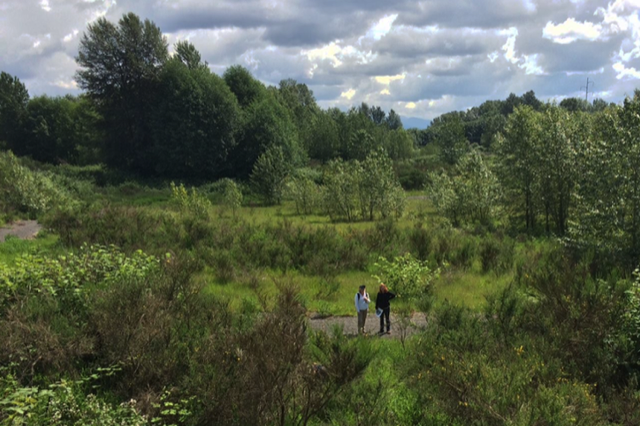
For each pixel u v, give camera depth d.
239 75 71.38
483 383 6.56
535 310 9.80
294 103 108.19
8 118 75.12
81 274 10.80
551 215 29.06
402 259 15.45
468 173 31.64
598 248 15.95
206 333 8.05
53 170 55.34
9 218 27.31
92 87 58.06
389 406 6.82
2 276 9.30
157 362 7.09
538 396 6.18
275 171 46.09
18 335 7.31
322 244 19.16
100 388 7.02
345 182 34.31
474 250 18.97
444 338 8.92
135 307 7.93
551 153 27.33
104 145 61.38
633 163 16.70
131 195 49.50
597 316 8.48
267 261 17.61
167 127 57.38
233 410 6.07
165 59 61.56
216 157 58.81
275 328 6.79
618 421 6.55
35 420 5.50
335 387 6.79
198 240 20.36
